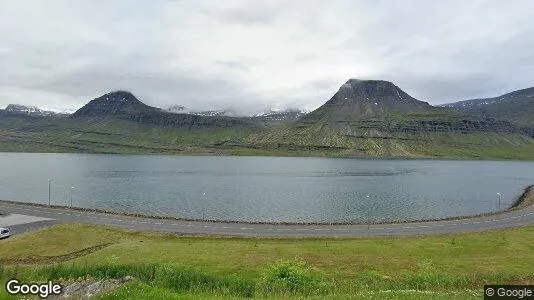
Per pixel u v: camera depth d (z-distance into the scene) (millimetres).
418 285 44875
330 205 163500
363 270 62750
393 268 64375
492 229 105438
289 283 42938
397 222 115875
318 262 67688
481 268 62750
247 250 77062
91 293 28938
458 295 33781
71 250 80688
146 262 65625
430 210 153125
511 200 179875
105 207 153125
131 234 95938
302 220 131750
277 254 73312
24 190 197375
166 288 35188
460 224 112500
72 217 116250
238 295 37219
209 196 187250
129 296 27562
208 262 66750
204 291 37438
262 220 131250
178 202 167875
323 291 40562
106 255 72250
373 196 190625
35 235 88750
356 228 105938
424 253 75000
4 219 113688
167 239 92625
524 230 103625
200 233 97438
